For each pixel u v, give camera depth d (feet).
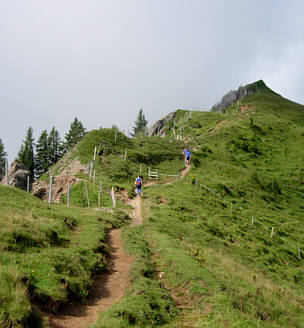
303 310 46.29
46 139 331.77
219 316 30.76
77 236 52.37
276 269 77.30
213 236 81.25
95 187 115.85
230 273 49.93
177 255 49.80
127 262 46.26
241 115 326.24
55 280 29.60
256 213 121.08
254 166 197.47
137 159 176.65
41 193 129.39
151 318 28.78
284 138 250.78
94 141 195.00
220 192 132.87
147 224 73.67
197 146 226.99
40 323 22.43
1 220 41.42
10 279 25.29
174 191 123.24
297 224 121.70
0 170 303.89
